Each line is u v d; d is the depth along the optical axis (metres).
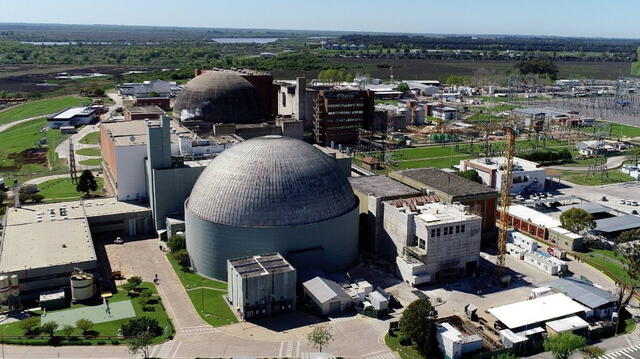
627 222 165.12
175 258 138.50
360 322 111.25
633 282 125.12
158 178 151.75
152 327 105.19
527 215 168.50
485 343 103.75
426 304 102.19
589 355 95.81
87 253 126.19
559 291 120.31
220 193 128.12
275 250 124.94
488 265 139.25
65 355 98.25
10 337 103.06
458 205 140.88
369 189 153.75
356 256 141.12
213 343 102.94
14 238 134.62
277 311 114.06
